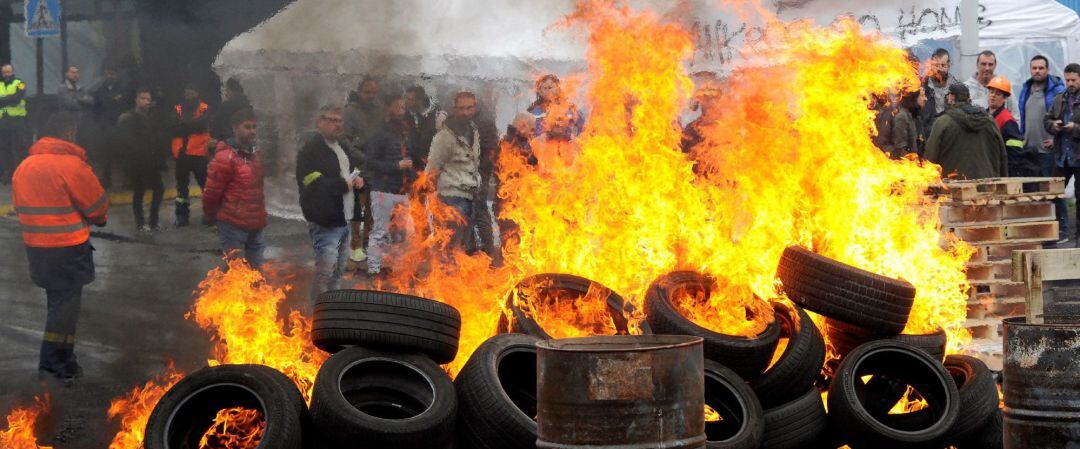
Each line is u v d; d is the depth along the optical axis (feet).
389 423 21.24
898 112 45.27
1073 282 28.17
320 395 21.54
